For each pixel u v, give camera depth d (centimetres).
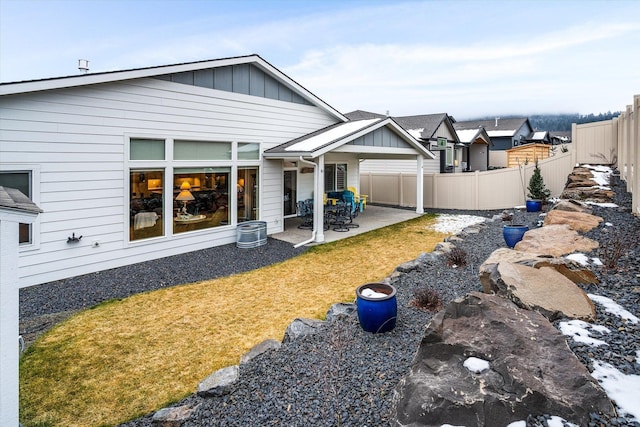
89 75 690
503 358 260
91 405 354
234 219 991
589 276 429
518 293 362
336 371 347
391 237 1070
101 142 734
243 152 1008
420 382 259
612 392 239
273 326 518
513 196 1490
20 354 443
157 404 353
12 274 243
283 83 1096
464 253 691
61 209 690
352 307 511
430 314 471
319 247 961
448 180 1614
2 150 618
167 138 835
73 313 568
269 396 326
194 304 600
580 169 1216
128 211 783
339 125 1270
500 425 225
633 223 657
